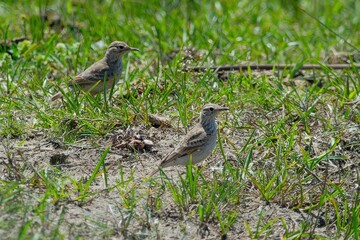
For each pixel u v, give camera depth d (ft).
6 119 45.60
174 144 44.39
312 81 54.39
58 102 48.91
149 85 49.67
